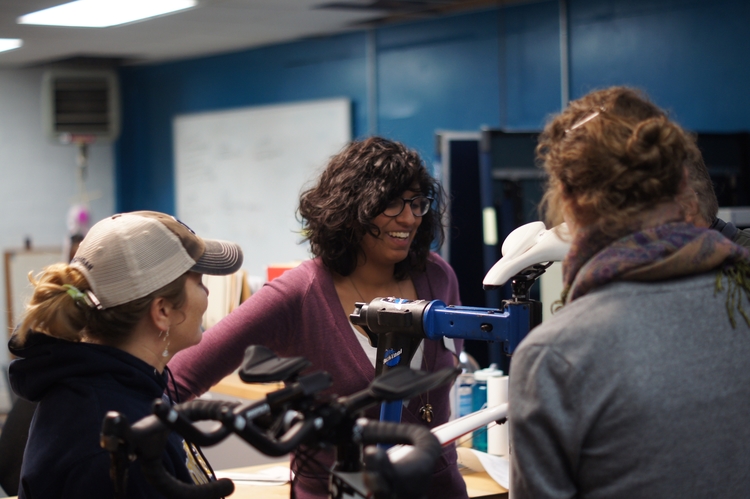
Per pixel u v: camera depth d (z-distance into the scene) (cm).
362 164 166
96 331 123
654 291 98
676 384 95
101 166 718
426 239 180
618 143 99
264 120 594
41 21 468
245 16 468
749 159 340
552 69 426
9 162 674
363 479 81
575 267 103
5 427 203
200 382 162
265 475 195
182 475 122
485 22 456
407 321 137
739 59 352
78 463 112
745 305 101
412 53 498
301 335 165
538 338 99
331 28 520
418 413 165
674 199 101
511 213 289
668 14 376
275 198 592
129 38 539
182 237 127
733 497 97
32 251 624
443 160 298
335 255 168
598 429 96
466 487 181
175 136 670
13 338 126
